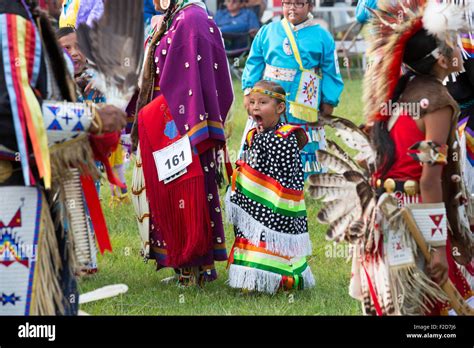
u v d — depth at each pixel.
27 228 5.52
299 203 8.77
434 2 6.04
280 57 12.25
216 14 25.50
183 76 8.70
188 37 8.69
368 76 6.27
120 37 5.94
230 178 9.21
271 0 25.91
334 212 6.32
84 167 5.72
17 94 5.29
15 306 5.50
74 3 10.45
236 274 8.66
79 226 5.78
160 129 8.80
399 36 6.05
